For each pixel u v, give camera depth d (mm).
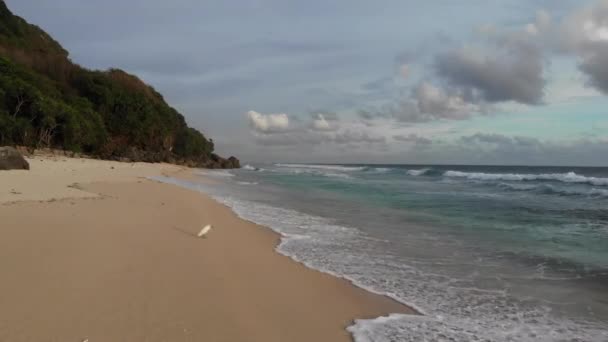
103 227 7805
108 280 4953
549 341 4469
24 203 9547
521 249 8977
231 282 5555
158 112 78562
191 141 82812
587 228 11797
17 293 4266
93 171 24328
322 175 51438
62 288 4527
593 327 4871
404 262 7691
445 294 5914
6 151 17359
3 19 67188
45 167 22375
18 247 5855
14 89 42594
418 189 27219
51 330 3559
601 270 7348
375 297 5664
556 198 20875
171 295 4730
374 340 4250
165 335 3736
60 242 6344
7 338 3332
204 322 4152
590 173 67000
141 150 63312
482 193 23984
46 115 44156
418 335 4445
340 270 6934
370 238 9914
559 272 7199
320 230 10789
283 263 7090
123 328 3764
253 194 21062
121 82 80000
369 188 27953
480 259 8039
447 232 10992
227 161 90375
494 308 5422
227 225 10297
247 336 3984
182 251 6809
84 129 50219
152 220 9336
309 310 4957
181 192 17109
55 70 63438
